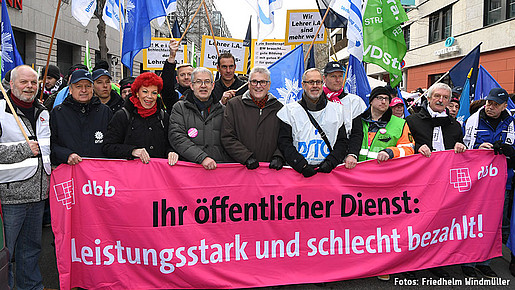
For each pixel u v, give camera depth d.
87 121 3.66
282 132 3.68
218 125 3.77
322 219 3.83
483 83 6.18
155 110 3.68
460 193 4.06
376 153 3.98
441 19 24.05
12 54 4.43
